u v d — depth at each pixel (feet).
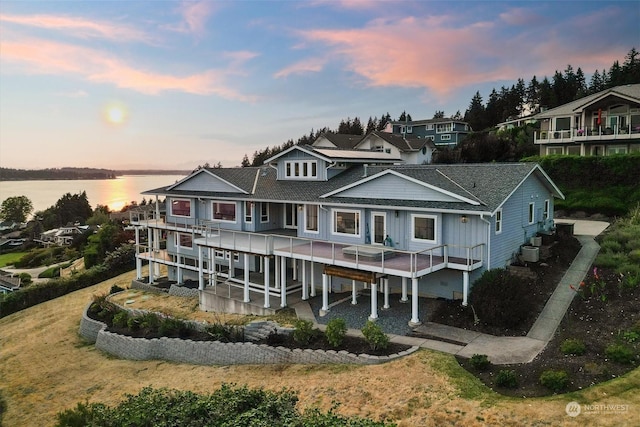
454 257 63.21
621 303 53.57
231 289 81.15
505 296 54.60
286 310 68.85
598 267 65.82
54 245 273.75
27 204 456.45
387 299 63.72
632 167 104.58
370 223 70.59
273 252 71.46
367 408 40.70
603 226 94.38
